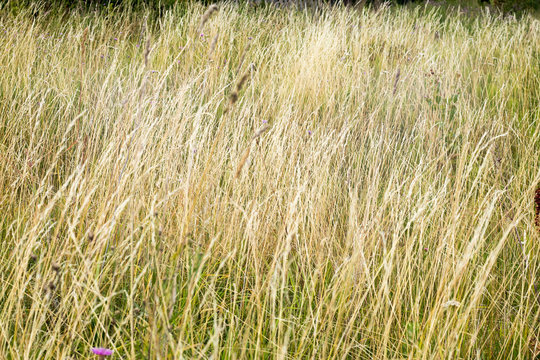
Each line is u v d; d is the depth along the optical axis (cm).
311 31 632
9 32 563
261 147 323
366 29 675
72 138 370
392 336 234
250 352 200
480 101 521
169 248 244
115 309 232
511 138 441
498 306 248
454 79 530
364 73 542
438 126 410
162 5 828
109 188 247
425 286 255
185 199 227
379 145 361
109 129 359
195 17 677
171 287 197
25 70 473
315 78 491
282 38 654
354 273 229
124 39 627
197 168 289
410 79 498
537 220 295
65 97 418
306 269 268
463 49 641
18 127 379
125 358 204
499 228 315
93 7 770
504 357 231
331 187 324
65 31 640
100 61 528
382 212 268
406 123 447
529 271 268
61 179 344
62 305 201
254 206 256
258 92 487
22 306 222
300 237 284
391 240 280
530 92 535
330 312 214
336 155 354
